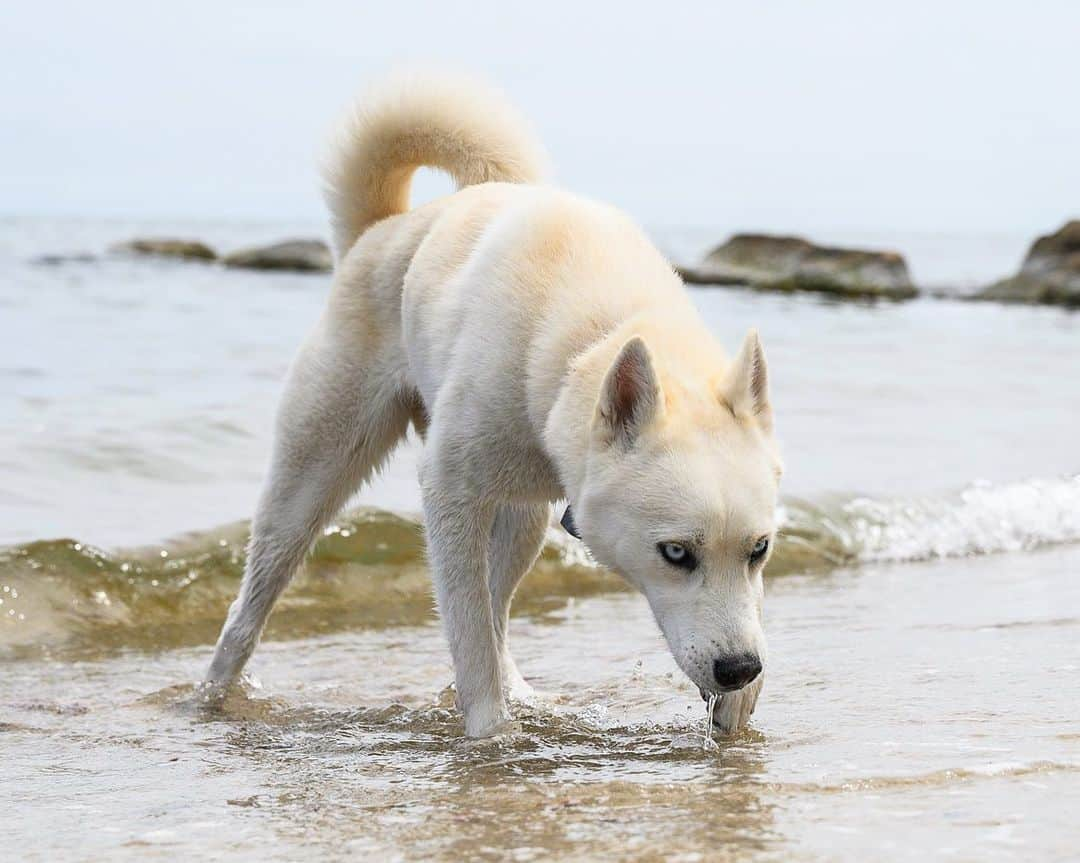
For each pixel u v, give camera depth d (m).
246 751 5.06
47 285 25.23
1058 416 13.37
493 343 5.09
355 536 8.12
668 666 6.38
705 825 3.93
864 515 9.34
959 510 9.56
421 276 5.60
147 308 21.05
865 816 3.95
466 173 6.25
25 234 60.59
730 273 33.19
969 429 12.58
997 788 4.18
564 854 3.71
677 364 4.83
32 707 5.71
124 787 4.54
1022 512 9.65
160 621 7.29
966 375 16.12
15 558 7.29
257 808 4.26
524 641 6.86
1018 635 6.52
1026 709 5.20
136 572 7.50
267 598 6.10
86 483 9.32
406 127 6.17
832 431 12.34
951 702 5.32
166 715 5.65
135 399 12.27
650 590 4.62
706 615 4.48
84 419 11.08
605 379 4.57
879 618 7.04
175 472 9.74
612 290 5.06
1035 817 3.90
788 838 3.79
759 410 4.76
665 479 4.50
